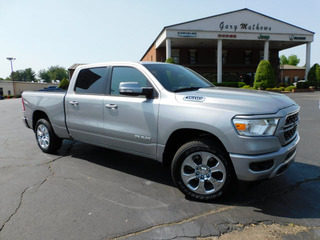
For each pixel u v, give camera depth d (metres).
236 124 2.59
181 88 3.36
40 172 4.00
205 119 2.74
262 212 2.71
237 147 2.59
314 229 2.39
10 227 2.49
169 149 3.24
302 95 21.20
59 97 4.49
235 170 2.65
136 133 3.39
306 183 3.44
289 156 2.84
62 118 4.48
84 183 3.56
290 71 49.41
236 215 2.66
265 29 26.36
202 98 2.91
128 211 2.77
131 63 3.64
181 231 2.39
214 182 2.87
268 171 2.61
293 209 2.77
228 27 25.58
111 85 3.79
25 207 2.88
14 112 14.53
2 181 3.64
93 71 4.12
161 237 2.31
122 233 2.38
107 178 3.74
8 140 6.49
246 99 2.78
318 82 27.89
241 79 33.38
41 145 5.12
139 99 3.37
